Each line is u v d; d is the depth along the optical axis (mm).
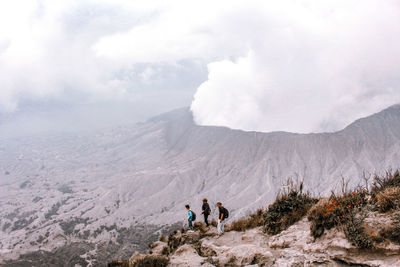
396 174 10469
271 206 12836
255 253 9453
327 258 7699
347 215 8531
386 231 7426
